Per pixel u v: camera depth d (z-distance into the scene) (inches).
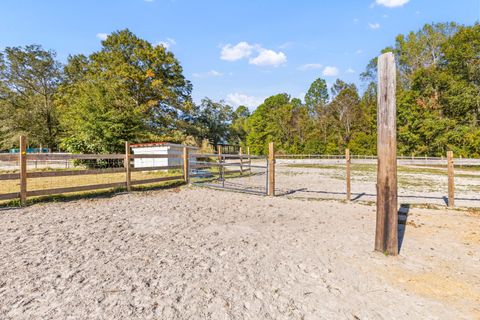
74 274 103.9
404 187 363.6
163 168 349.1
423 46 1282.0
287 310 82.1
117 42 984.9
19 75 1163.3
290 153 1720.0
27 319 76.3
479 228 169.5
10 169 578.9
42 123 1155.3
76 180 399.9
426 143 1135.0
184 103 1067.9
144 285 96.2
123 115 633.6
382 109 123.7
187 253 126.9
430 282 100.4
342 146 1592.0
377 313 81.2
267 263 116.2
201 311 81.2
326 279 102.2
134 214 203.9
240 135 2256.4
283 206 239.9
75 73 1262.3
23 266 110.3
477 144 939.3
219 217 197.8
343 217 200.2
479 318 78.9
